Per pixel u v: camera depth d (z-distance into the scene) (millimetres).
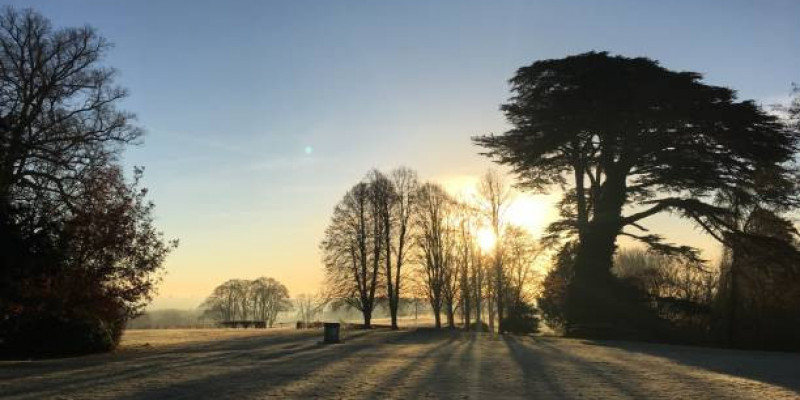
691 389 15672
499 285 62531
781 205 43594
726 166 43188
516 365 21562
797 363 23969
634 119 42469
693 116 41250
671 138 43000
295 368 20547
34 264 27812
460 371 19531
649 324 44438
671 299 44906
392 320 66188
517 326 57281
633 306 44781
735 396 14602
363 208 65688
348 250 65375
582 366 21328
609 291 45156
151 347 34219
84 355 28797
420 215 68188
